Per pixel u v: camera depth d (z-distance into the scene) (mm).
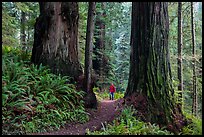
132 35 12992
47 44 14102
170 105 12008
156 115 11617
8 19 17203
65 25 14336
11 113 9609
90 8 13594
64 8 14227
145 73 12289
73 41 14578
